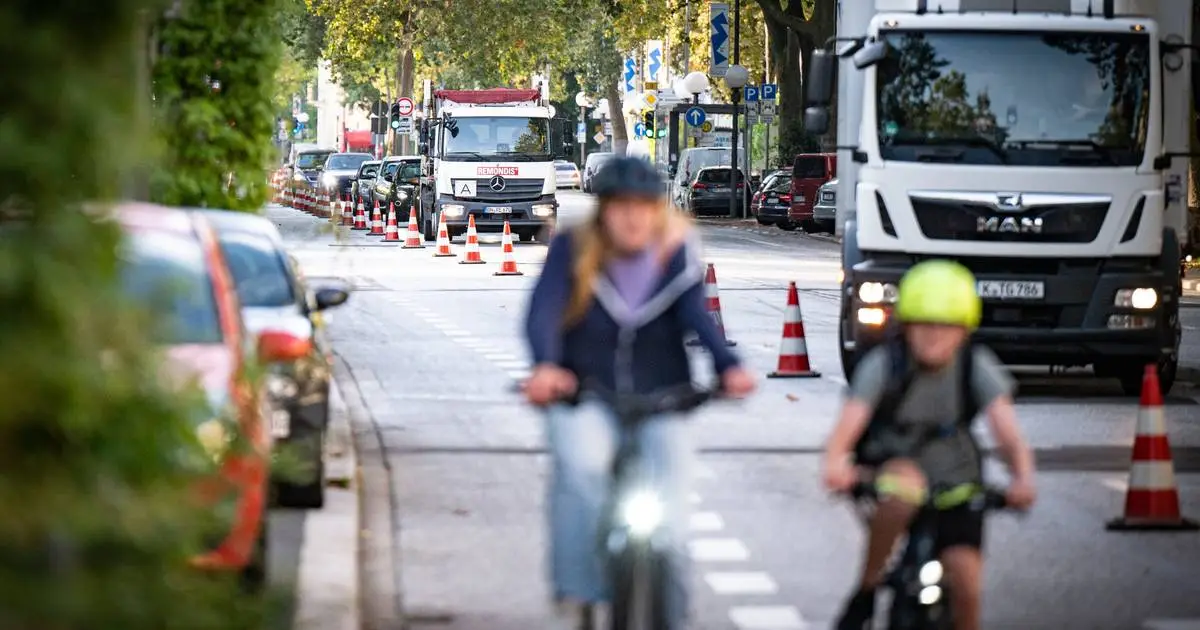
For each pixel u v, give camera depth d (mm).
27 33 9297
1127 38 39688
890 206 39594
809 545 23938
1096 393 41688
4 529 9281
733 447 32312
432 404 38031
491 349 49062
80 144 9461
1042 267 39594
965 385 14273
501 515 25922
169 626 10008
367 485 28391
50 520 9438
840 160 41562
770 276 80375
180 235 20594
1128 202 39406
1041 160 39312
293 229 120062
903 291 14180
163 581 10062
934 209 39344
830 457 14133
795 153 146625
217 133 35406
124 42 9641
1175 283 40000
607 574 14000
